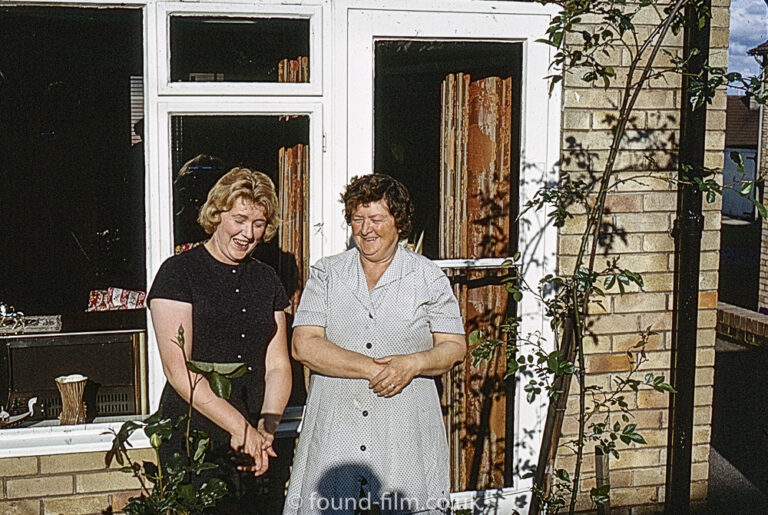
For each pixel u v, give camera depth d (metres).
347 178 3.94
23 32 6.34
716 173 4.27
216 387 2.70
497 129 4.28
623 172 4.29
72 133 7.88
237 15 3.76
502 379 4.36
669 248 4.38
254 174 3.27
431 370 3.18
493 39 4.06
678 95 4.30
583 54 4.15
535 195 3.80
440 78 4.24
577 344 3.69
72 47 7.24
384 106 4.19
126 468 3.03
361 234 3.16
